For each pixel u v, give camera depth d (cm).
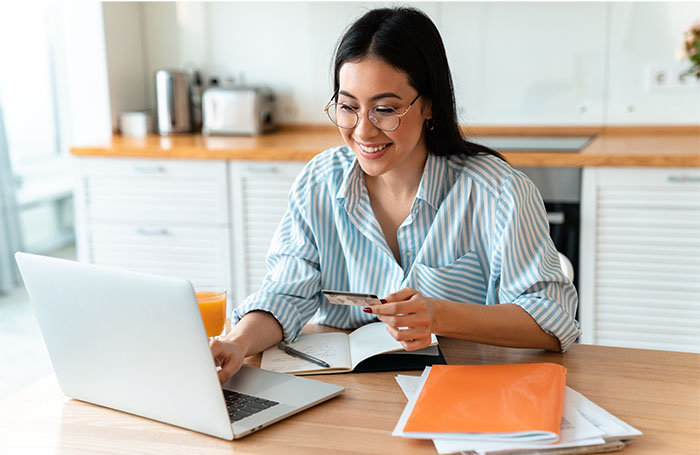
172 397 108
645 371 127
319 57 348
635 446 101
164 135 346
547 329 133
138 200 311
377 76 132
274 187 296
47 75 453
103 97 344
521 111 331
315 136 334
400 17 136
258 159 294
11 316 374
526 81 328
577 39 320
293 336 143
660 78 314
